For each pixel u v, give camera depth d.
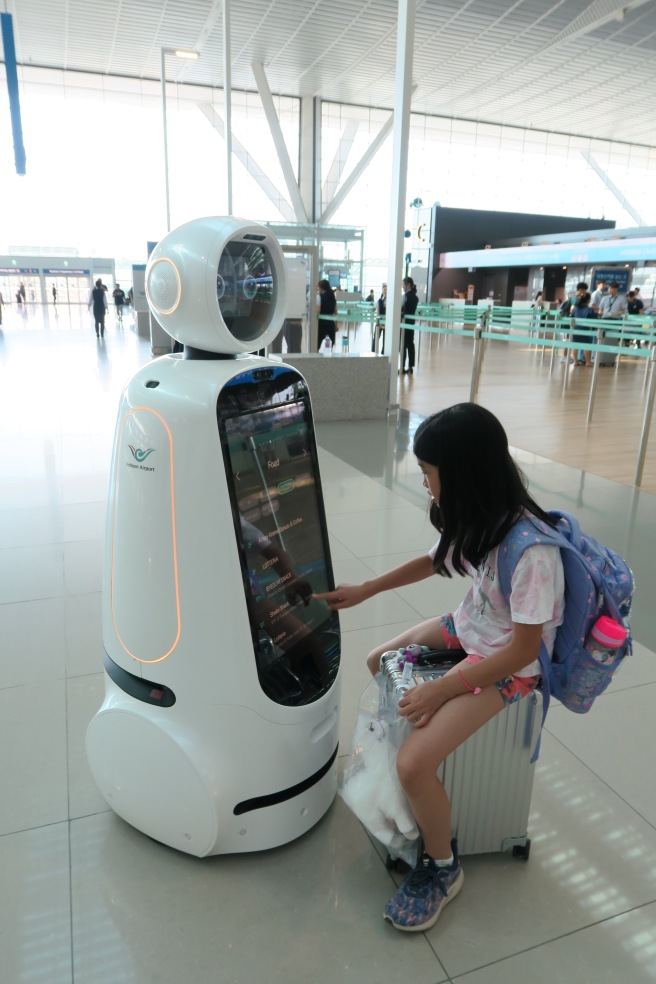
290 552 1.64
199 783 1.51
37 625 2.71
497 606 1.46
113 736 1.60
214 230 1.41
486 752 1.52
